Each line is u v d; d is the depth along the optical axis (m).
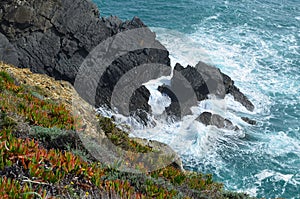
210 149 29.84
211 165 28.94
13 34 35.97
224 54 48.19
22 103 13.34
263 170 29.78
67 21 37.56
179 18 59.00
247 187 28.17
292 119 37.12
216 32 54.72
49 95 19.61
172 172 11.23
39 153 8.35
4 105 12.47
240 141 32.41
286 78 43.72
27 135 10.84
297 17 60.09
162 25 57.19
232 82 38.88
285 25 57.25
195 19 58.69
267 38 53.16
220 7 62.31
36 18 36.38
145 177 9.38
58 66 37.03
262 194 27.78
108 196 7.59
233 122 35.12
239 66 45.62
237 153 30.75
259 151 31.78
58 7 37.38
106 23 39.56
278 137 34.16
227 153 30.39
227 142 31.56
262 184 28.56
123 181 8.50
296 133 34.97
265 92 41.12
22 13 35.50
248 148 31.80
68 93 21.17
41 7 36.38
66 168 8.45
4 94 14.11
